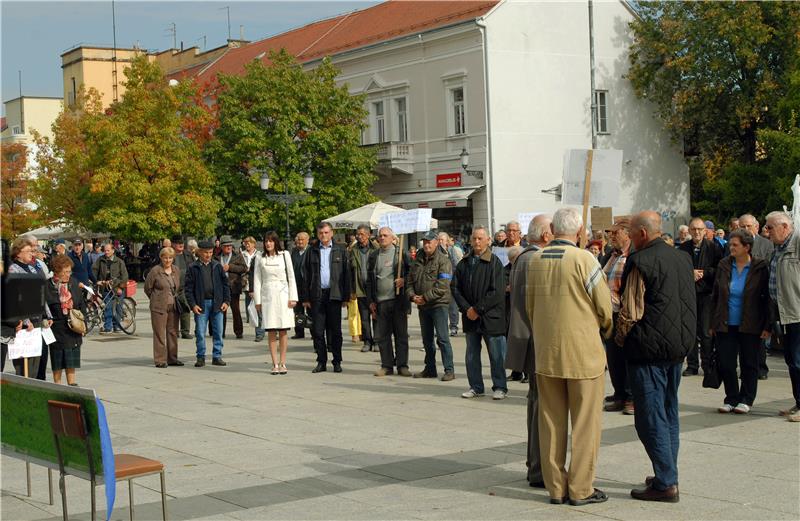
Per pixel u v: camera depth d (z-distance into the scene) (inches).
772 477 297.4
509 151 1550.2
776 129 1706.4
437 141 1621.6
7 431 275.3
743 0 1612.9
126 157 1505.9
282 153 1542.8
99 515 277.3
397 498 283.6
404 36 1654.8
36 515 281.0
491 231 1530.5
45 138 1911.9
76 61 3038.9
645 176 1745.8
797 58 1505.9
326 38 1961.1
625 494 282.7
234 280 815.7
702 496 277.6
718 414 408.5
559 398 275.7
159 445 374.9
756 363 407.2
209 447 368.5
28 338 425.7
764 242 504.4
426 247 534.0
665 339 270.7
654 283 273.7
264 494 293.1
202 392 519.5
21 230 2144.4
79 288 528.1
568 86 1624.0
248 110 1563.7
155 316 638.5
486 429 390.3
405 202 1672.0
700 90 1652.3
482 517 260.8
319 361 586.2
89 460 238.2
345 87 1619.1
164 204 1519.4
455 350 690.2
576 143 1631.4
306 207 1542.8
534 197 1577.3
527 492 288.0
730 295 404.5
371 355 674.8
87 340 842.2
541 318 274.7
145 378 585.3
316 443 370.0
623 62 1707.7
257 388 527.5
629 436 368.8
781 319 387.9
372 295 565.9
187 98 1584.6
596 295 269.4
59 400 248.1
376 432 389.7
